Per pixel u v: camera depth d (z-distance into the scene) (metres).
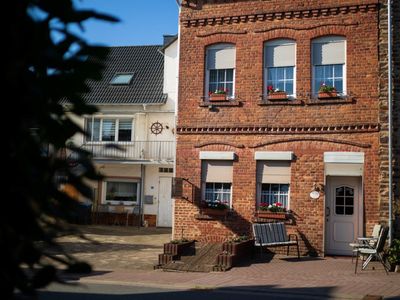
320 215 14.25
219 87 15.75
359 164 14.06
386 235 12.12
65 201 2.64
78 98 2.65
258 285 10.38
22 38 2.31
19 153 2.31
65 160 2.67
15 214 2.29
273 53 15.25
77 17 2.50
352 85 14.29
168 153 24.45
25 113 2.31
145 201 24.83
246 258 13.72
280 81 15.16
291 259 13.73
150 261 13.95
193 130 15.67
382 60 14.01
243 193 15.04
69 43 2.59
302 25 14.89
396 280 10.77
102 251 15.79
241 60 15.43
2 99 2.24
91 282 10.87
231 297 9.30
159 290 10.04
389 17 13.80
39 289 2.70
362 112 14.12
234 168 15.19
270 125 14.94
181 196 15.55
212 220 15.19
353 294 9.39
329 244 14.41
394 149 13.63
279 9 15.08
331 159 14.28
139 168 25.14
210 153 15.40
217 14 15.73
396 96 13.73
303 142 14.61
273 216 14.53
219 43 15.79
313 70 14.82
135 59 28.12
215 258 13.28
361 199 14.15
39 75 2.51
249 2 15.42
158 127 24.81
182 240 14.15
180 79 15.98
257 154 14.95
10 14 2.28
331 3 14.60
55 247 2.71
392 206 13.38
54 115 2.62
